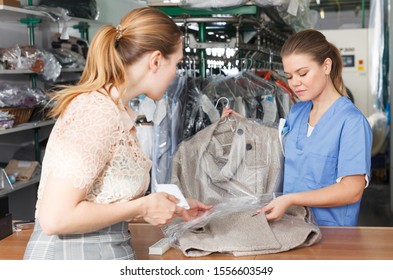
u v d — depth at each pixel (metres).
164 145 2.87
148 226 1.88
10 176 3.56
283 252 1.55
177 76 2.97
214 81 3.10
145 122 2.87
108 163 1.24
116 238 1.32
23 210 4.24
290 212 1.76
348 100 2.01
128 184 1.27
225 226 1.60
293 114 2.16
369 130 1.94
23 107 3.62
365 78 6.59
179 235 1.58
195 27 3.57
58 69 3.95
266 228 1.58
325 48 1.94
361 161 1.89
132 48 1.28
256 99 3.10
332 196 1.82
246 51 3.62
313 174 2.04
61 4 4.13
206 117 2.90
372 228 1.81
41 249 1.29
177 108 2.88
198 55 3.19
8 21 4.04
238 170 2.15
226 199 2.03
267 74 3.62
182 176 2.14
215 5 2.81
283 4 2.95
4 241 1.76
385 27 6.40
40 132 4.60
